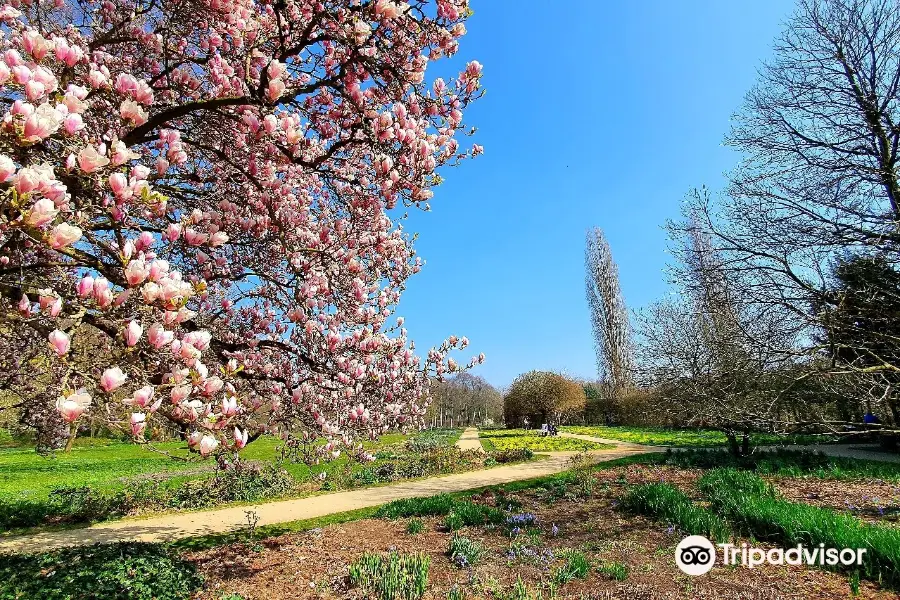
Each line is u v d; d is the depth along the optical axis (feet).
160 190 15.25
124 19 14.87
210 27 14.80
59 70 10.34
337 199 17.30
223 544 25.05
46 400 11.38
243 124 14.08
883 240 22.39
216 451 9.19
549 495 33.14
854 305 22.72
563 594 16.06
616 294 152.56
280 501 37.88
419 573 17.26
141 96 10.25
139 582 16.61
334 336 14.73
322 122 15.80
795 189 25.20
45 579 16.30
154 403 7.77
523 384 134.62
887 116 24.54
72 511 33.65
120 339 8.09
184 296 8.21
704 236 27.14
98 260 9.84
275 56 13.96
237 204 16.46
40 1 13.80
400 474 49.47
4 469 61.52
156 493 38.81
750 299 23.97
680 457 46.98
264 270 17.79
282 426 16.66
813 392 24.52
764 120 28.78
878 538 16.21
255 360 16.47
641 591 15.97
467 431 149.18
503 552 20.88
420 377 19.48
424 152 12.56
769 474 36.17
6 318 8.16
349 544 23.68
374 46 12.93
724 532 20.12
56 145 9.60
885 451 49.70
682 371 36.11
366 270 17.95
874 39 26.27
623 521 25.05
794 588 15.58
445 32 13.78
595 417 143.13
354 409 15.44
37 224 6.44
